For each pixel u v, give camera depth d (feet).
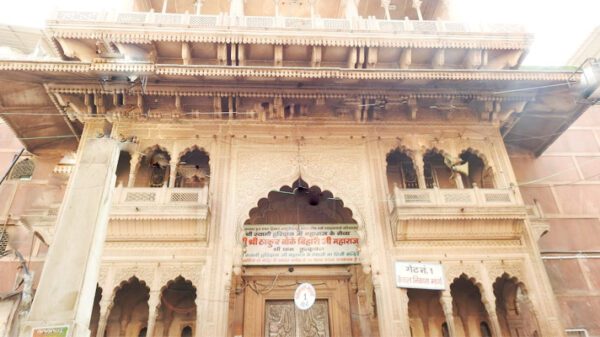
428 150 26.86
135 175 24.81
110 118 25.76
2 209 28.02
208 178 27.73
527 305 24.31
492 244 23.77
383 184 25.43
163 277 21.66
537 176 32.12
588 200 31.30
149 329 20.27
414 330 24.93
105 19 26.84
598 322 26.48
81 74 24.02
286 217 27.68
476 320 25.43
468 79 25.31
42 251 26.61
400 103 26.96
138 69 23.73
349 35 27.45
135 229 22.52
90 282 13.17
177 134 26.07
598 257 28.81
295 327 25.40
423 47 27.99
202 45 27.20
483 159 26.89
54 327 11.80
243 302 25.54
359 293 25.90
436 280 22.45
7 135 31.55
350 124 27.40
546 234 29.45
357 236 25.70
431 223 23.40
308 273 26.63
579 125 35.35
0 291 25.08
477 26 29.09
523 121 29.68
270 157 25.85
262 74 24.50
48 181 29.19
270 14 35.55
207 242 22.81
